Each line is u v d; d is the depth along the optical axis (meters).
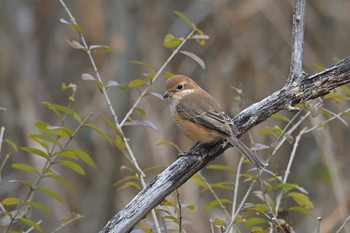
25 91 14.24
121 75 13.74
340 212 11.91
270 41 14.45
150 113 13.23
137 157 12.98
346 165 13.60
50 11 15.19
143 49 14.12
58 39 15.16
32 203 7.19
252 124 7.00
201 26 14.71
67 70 15.29
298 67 6.55
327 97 7.35
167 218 7.08
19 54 14.48
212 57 14.38
